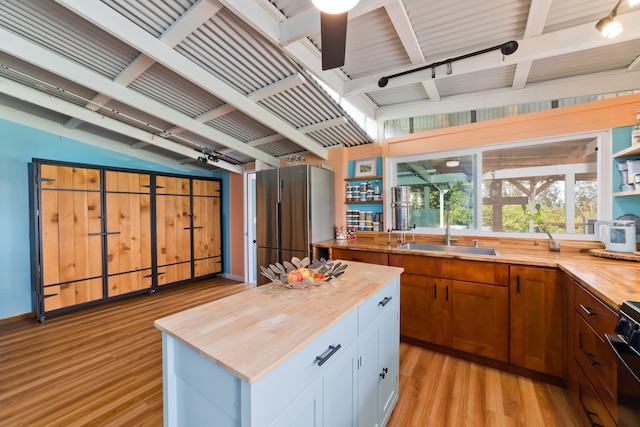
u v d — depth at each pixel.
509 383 1.93
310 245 3.23
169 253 4.23
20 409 1.70
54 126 3.44
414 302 2.45
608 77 2.38
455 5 1.71
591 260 1.93
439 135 2.99
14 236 3.17
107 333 2.78
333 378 1.04
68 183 3.26
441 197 3.07
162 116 2.72
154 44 1.85
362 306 1.29
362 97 3.10
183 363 0.94
